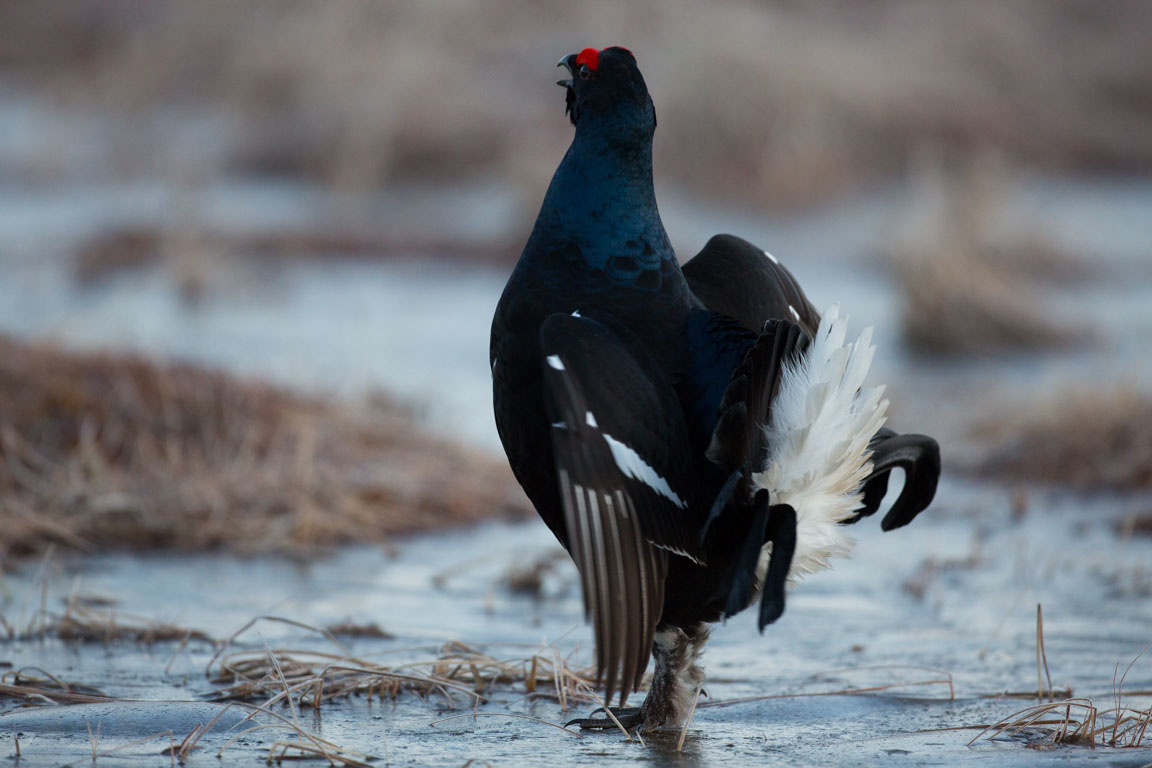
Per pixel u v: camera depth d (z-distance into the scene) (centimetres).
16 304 2058
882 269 2450
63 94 3800
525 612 961
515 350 706
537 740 688
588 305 702
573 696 771
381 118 3228
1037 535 1165
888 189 3134
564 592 1020
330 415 1390
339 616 934
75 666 802
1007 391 1644
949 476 1383
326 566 1074
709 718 735
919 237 2070
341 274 2403
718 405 674
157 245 2386
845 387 631
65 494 1128
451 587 1027
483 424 1524
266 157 3266
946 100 3434
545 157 2798
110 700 724
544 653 852
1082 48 4012
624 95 700
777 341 631
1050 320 1986
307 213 2820
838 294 2248
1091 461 1354
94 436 1221
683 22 3294
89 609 909
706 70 3117
